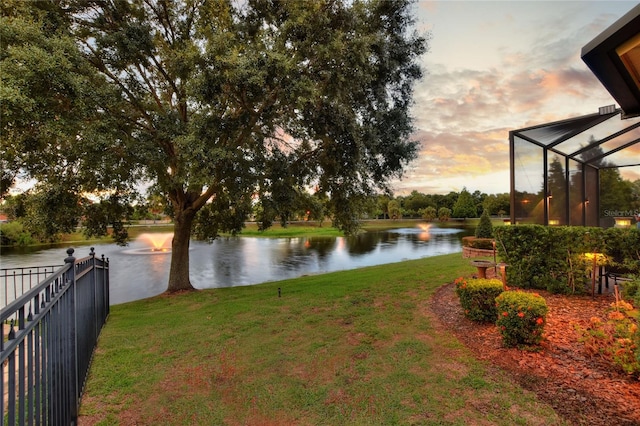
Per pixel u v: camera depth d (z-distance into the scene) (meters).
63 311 2.45
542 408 2.48
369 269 10.44
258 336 4.48
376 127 7.16
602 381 2.74
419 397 2.77
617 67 3.10
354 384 3.05
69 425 2.55
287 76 5.40
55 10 5.94
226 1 6.86
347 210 8.80
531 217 7.23
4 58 4.55
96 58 6.65
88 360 3.70
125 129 6.54
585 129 7.30
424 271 8.48
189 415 2.72
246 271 13.84
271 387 3.10
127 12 6.94
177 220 8.80
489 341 3.71
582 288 5.12
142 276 12.76
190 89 5.42
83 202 7.57
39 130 5.27
